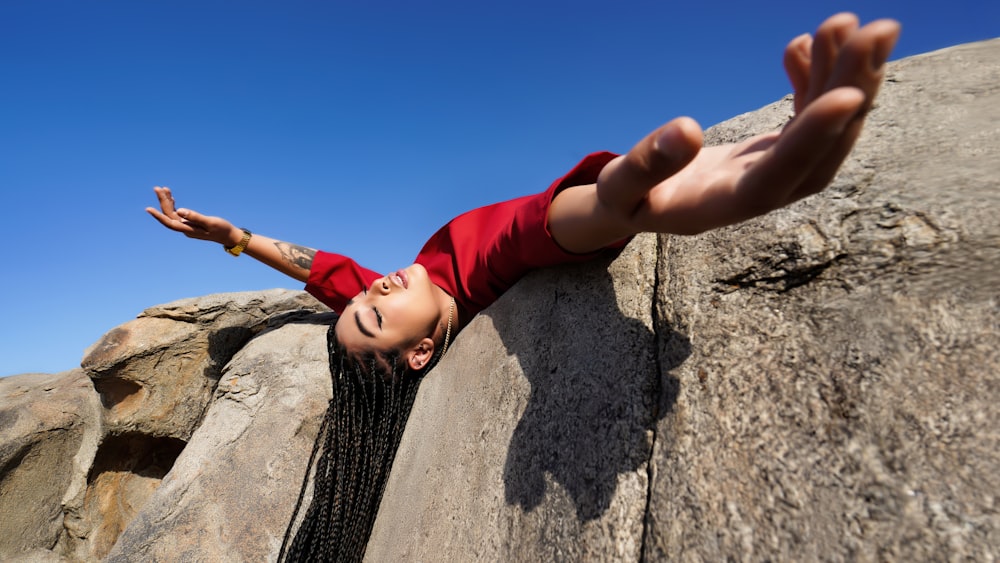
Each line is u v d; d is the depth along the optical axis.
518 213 1.80
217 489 2.65
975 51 1.63
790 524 0.89
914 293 1.01
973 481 0.78
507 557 1.36
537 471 1.42
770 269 1.24
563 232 1.52
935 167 1.18
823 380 1.01
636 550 1.10
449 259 2.51
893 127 1.37
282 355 3.21
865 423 0.91
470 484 1.63
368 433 2.38
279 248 3.18
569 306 1.66
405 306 2.34
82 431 3.88
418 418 2.23
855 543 0.82
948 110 1.36
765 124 1.74
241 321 3.72
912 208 1.10
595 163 1.54
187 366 3.61
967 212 1.04
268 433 2.83
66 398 3.92
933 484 0.80
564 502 1.29
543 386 1.56
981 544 0.73
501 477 1.53
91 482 3.82
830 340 1.05
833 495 0.88
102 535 3.79
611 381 1.37
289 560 2.26
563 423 1.42
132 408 3.55
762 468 0.98
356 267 3.20
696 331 1.28
